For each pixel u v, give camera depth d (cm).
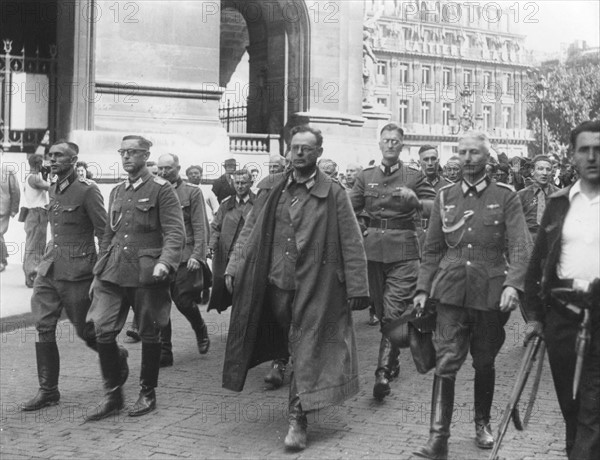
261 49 2484
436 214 572
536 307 470
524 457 539
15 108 1886
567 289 438
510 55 6631
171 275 655
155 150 1800
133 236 654
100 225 673
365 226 791
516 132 6600
